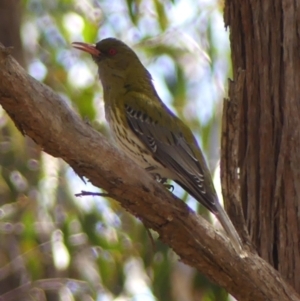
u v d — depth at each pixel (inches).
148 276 619.8
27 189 634.8
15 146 642.8
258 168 390.0
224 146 376.8
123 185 325.4
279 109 386.9
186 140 446.9
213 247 347.6
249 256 358.9
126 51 489.1
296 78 383.9
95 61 498.3
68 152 311.6
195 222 342.3
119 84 480.1
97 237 613.9
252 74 393.4
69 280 649.6
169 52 696.4
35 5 742.5
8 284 679.7
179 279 626.8
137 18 673.6
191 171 426.3
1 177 636.1
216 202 400.2
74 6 721.0
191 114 698.8
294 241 378.9
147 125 449.4
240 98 390.9
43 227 639.1
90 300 651.5
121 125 458.6
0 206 647.8
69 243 625.3
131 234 631.2
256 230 388.2
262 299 358.9
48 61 720.3
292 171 381.7
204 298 588.4
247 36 395.9
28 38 748.6
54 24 734.5
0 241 671.8
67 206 626.8
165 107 468.1
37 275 650.8
